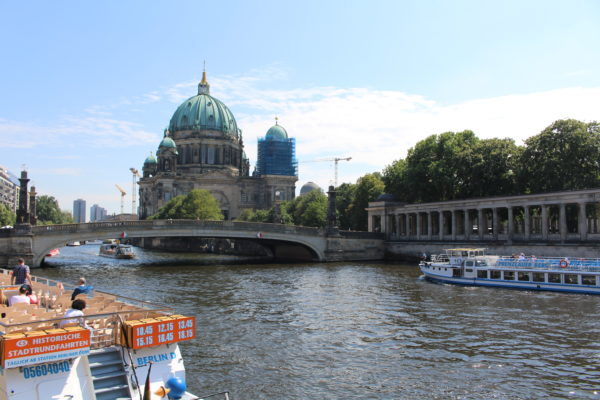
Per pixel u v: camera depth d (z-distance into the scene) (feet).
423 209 354.54
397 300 162.20
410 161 382.22
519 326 122.31
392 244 364.99
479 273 201.36
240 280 220.64
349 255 355.56
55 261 354.74
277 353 99.35
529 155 296.92
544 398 76.59
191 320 57.93
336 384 82.38
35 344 47.57
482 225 316.19
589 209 320.70
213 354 98.32
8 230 261.44
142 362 54.90
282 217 546.26
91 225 281.54
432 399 76.43
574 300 162.61
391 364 92.68
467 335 113.39
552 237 278.67
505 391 79.36
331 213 353.10
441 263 221.05
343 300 161.99
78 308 62.34
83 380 50.60
